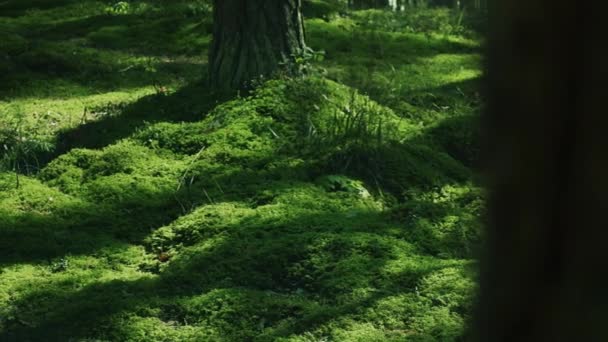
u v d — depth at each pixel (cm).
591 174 89
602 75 87
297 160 716
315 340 483
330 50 1160
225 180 691
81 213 656
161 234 622
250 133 749
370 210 657
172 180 703
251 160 718
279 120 763
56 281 558
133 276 571
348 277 550
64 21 1370
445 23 1395
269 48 817
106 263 593
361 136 741
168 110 826
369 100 843
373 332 486
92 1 1520
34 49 1081
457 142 819
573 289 90
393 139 761
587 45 88
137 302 525
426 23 1391
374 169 712
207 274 563
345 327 494
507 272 95
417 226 628
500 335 96
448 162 762
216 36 841
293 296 539
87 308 518
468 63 1137
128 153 740
